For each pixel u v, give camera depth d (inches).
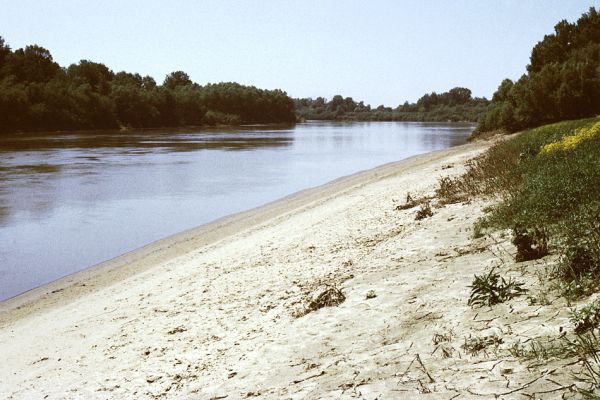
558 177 386.6
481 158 914.7
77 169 1488.7
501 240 331.3
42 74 4458.7
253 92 6348.4
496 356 173.3
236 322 303.6
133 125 4685.0
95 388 246.4
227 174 1392.7
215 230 713.0
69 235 732.7
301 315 284.4
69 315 409.1
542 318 194.9
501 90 2502.5
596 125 644.7
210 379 225.6
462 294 249.6
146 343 299.1
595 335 164.1
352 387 179.5
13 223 810.8
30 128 3757.4
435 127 5600.4
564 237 271.4
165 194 1069.8
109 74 5841.5
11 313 442.9
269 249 515.2
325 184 1120.2
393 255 374.9
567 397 136.6
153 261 571.5
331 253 438.9
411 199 607.5
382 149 2260.1
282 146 2487.7
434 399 155.3
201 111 5516.7
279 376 209.5
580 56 2055.9
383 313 253.0
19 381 280.2
